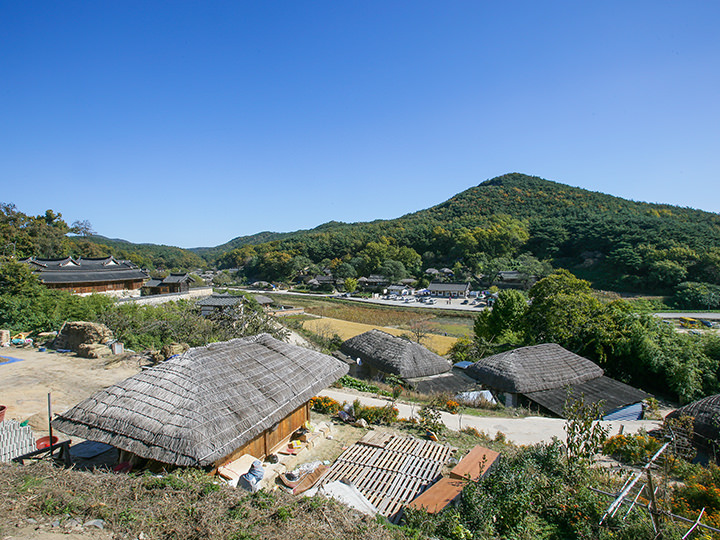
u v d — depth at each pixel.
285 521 5.60
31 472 6.28
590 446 9.72
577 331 26.16
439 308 64.81
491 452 9.26
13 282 27.00
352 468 9.82
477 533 6.35
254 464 8.42
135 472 7.55
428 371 20.03
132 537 4.98
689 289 60.50
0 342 20.95
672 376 20.97
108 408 8.39
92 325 20.47
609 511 6.88
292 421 11.46
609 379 19.95
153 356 19.66
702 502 8.53
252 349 11.61
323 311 62.72
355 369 23.50
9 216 58.03
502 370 18.45
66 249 62.47
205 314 31.34
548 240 101.25
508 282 84.75
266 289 98.75
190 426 8.00
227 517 5.55
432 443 11.73
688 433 12.02
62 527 4.95
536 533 7.00
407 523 6.82
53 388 14.84
